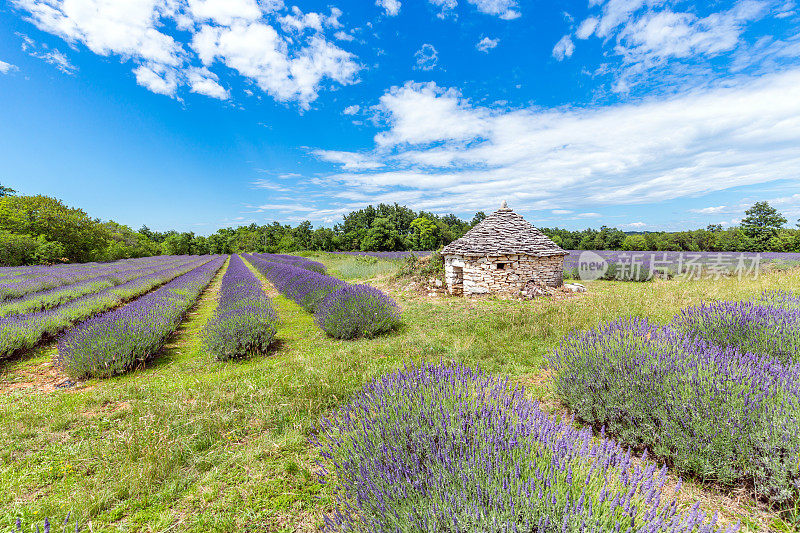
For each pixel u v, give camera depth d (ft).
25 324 23.94
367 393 10.84
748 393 8.98
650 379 10.20
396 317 26.12
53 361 21.54
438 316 29.14
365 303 25.52
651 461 9.41
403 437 7.86
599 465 6.23
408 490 6.24
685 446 8.51
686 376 9.95
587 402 11.21
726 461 8.07
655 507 5.46
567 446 6.73
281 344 24.30
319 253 158.81
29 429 12.25
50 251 100.07
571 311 26.14
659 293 32.30
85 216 125.70
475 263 37.76
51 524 7.89
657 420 9.64
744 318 15.31
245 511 8.34
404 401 9.66
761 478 7.91
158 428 12.05
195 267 101.14
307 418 12.40
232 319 22.49
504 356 18.62
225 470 9.95
